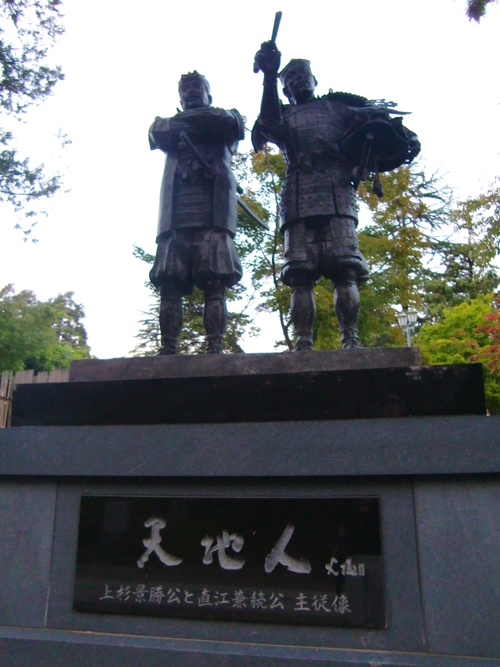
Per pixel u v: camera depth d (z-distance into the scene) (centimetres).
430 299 2494
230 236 507
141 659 335
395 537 343
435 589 332
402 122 500
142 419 402
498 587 327
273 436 366
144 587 364
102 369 439
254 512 360
